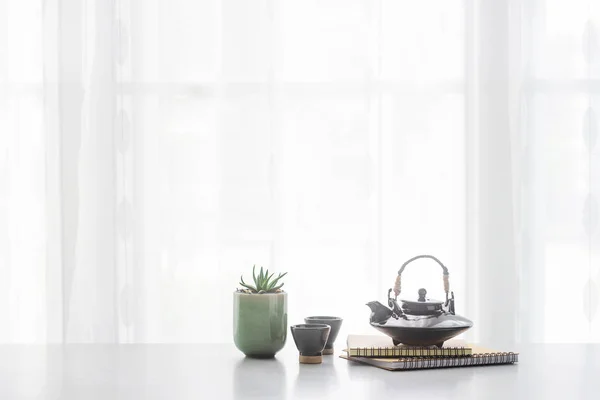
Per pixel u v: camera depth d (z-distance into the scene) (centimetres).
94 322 336
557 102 339
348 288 338
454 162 339
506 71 336
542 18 338
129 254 337
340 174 339
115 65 336
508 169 336
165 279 338
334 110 340
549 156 338
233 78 339
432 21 340
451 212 338
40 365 172
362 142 340
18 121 343
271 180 339
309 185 339
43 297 341
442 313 170
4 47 342
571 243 338
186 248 339
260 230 338
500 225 336
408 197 339
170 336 337
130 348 196
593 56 339
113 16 336
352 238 339
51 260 339
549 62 339
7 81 342
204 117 340
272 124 339
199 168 340
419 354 168
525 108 337
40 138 343
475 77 338
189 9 339
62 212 336
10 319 341
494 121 336
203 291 338
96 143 337
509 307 335
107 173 336
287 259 338
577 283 338
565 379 154
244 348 178
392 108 339
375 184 339
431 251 338
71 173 336
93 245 336
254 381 153
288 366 169
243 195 339
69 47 335
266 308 177
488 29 337
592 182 339
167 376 158
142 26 338
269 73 339
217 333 337
